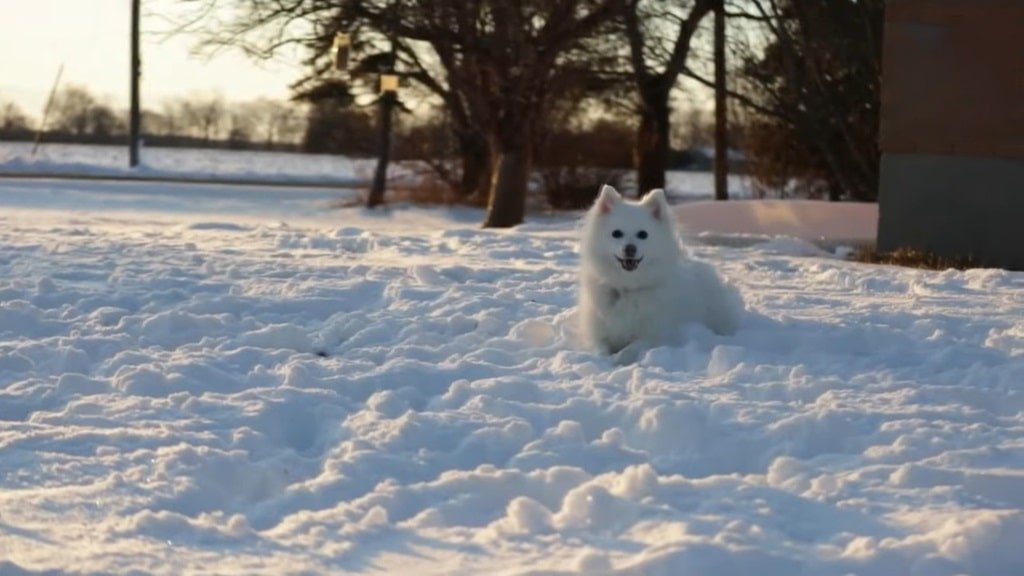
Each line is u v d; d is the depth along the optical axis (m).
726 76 33.41
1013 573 4.39
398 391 7.11
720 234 20.50
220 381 7.42
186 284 11.46
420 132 38.12
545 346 9.05
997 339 8.96
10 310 9.28
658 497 5.08
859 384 7.50
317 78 34.94
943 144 17.62
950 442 6.02
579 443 5.96
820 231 22.89
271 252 14.98
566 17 24.14
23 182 36.66
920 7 17.73
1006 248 17.03
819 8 30.88
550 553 4.50
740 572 4.28
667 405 6.39
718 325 9.03
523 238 18.31
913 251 17.69
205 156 63.44
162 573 4.16
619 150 37.38
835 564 4.37
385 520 4.84
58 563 4.18
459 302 10.55
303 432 6.48
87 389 7.13
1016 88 16.78
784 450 6.02
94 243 15.08
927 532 4.71
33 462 5.49
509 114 25.86
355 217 31.92
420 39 24.19
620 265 8.49
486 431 6.07
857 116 32.16
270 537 4.62
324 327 9.55
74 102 71.94
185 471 5.35
